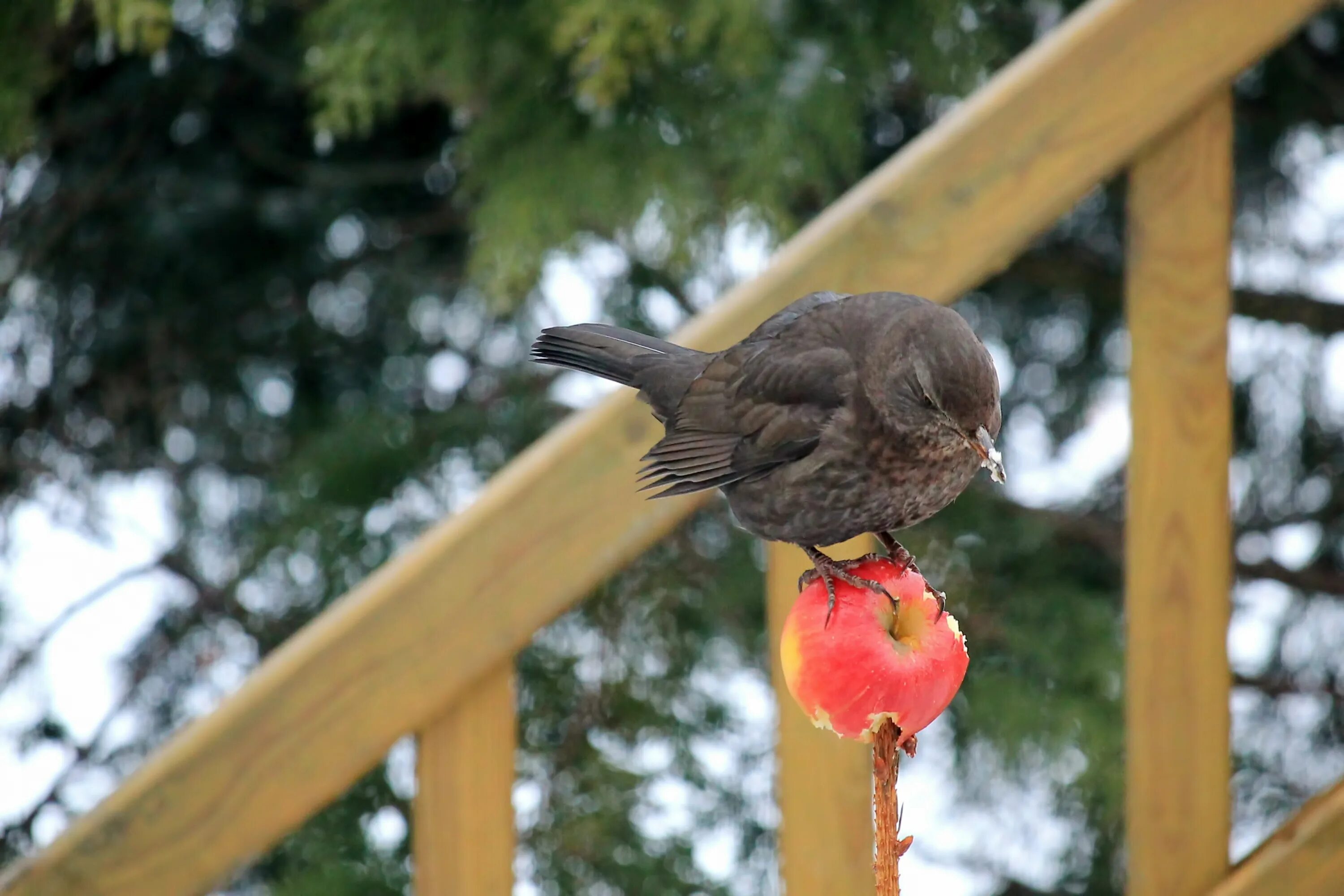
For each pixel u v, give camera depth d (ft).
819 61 30.19
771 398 28.35
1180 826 28.35
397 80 30.40
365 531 30.86
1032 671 30.81
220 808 28.30
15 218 31.27
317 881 30.35
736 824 30.86
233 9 31.04
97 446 32.60
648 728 30.86
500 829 28.32
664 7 29.96
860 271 28.50
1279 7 28.40
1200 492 28.37
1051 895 31.09
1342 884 28.25
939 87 30.35
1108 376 31.27
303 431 32.19
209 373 32.40
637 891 30.55
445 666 28.32
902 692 27.50
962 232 28.48
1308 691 31.24
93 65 31.14
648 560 30.96
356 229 32.04
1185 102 28.40
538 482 28.37
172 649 31.89
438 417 31.07
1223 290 28.40
